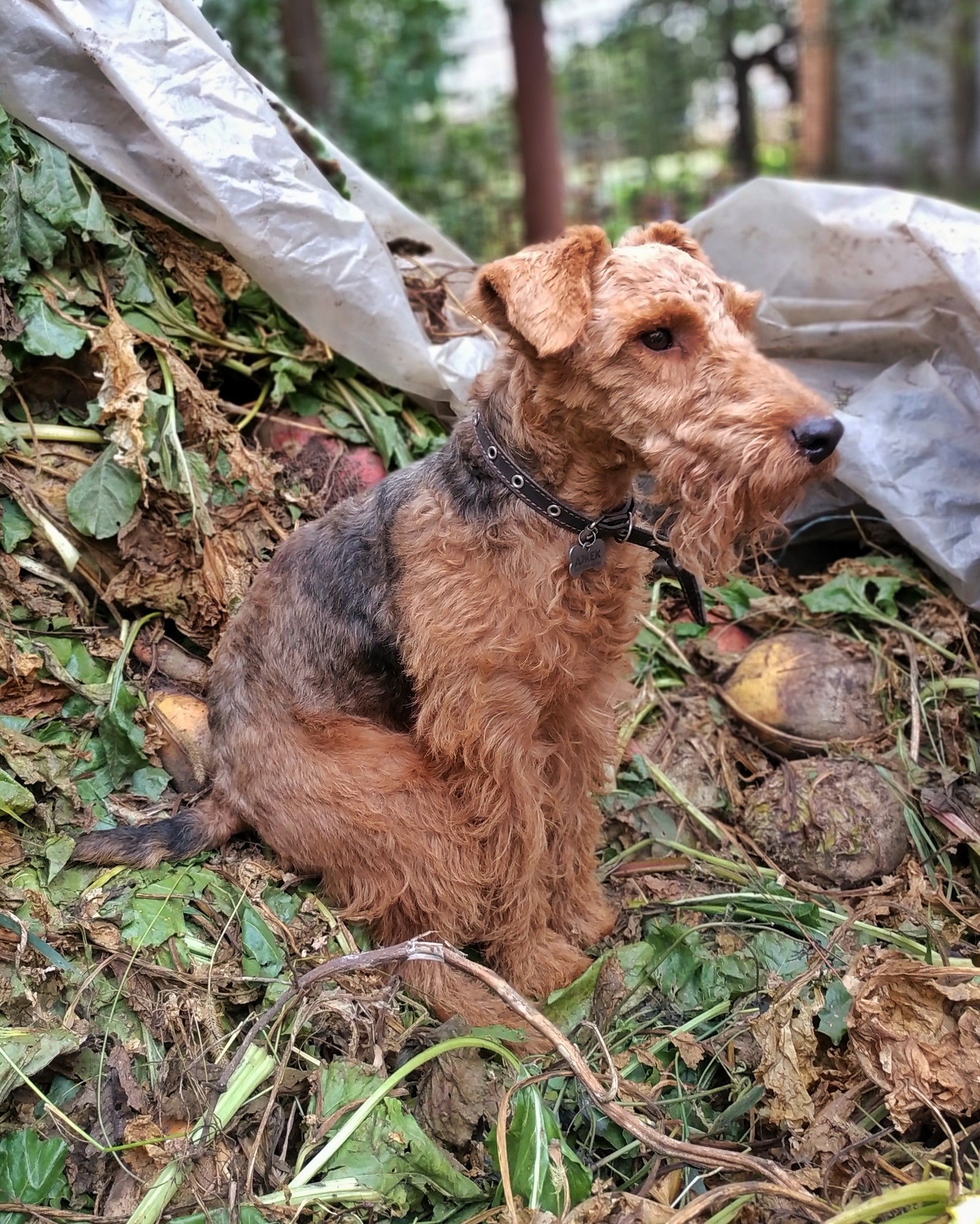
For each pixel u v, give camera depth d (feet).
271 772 2.44
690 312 2.06
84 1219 1.85
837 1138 1.99
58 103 2.73
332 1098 2.03
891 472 3.06
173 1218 1.87
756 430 2.00
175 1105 2.02
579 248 2.09
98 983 2.17
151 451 2.72
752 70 11.93
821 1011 2.15
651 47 11.48
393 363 3.16
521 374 2.22
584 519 2.21
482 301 2.20
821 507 3.32
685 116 11.94
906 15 11.07
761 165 12.59
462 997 2.39
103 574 2.84
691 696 3.13
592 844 2.63
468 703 2.27
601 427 2.15
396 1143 1.97
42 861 2.36
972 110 11.87
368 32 8.92
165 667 2.84
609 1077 2.09
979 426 3.07
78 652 2.69
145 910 2.30
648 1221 1.81
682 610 3.34
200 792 2.69
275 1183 1.94
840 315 3.30
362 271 3.01
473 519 2.25
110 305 2.82
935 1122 2.03
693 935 2.45
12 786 2.34
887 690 2.98
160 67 2.74
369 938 2.50
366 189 3.40
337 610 2.47
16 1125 2.01
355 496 2.73
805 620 3.21
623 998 2.36
